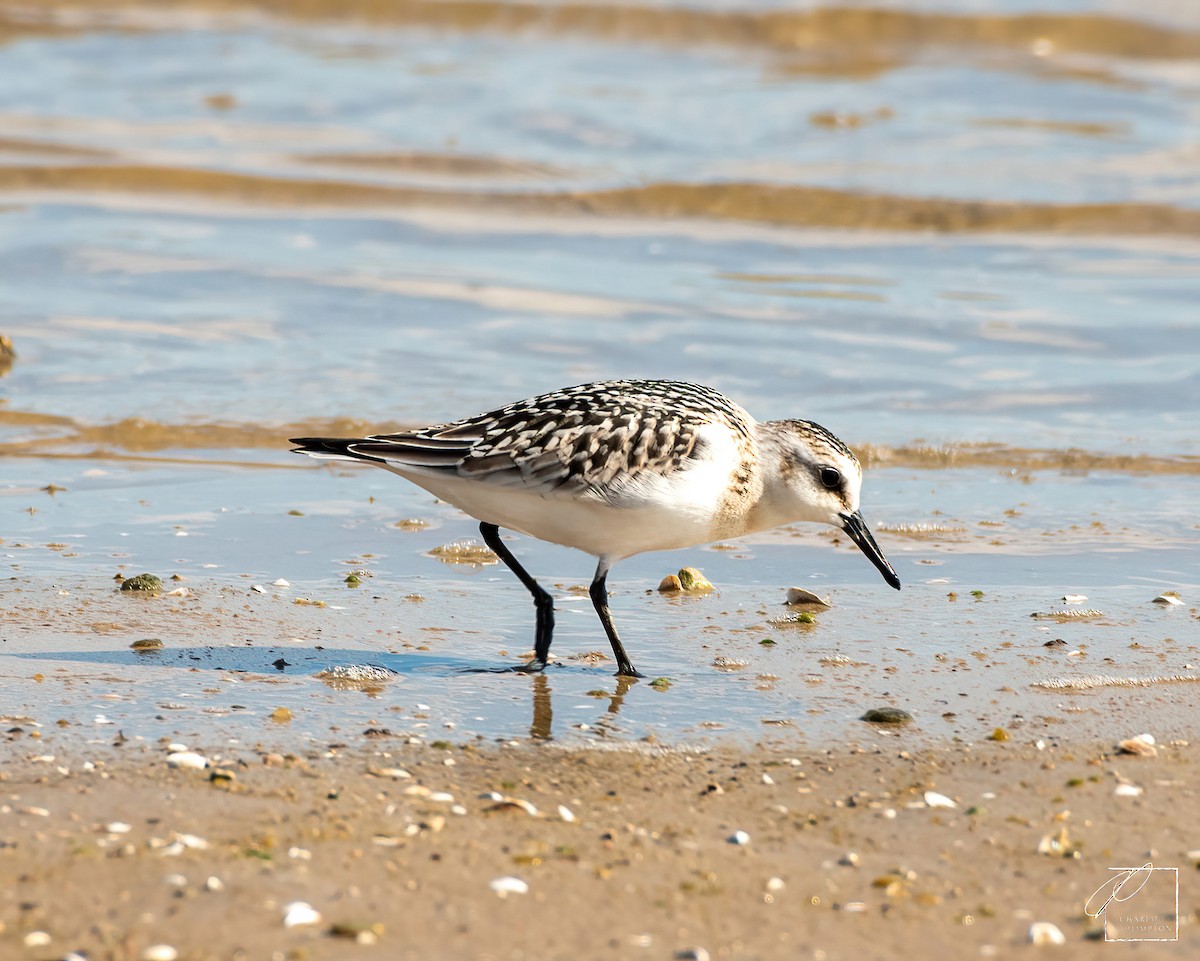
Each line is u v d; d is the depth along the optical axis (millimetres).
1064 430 16969
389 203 24469
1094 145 27734
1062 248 23609
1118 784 8602
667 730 9430
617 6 34094
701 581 12617
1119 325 20219
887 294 21312
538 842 7641
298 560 12906
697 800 8320
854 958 6605
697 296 20938
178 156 25391
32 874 6996
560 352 18719
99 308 19688
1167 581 12758
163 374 17688
